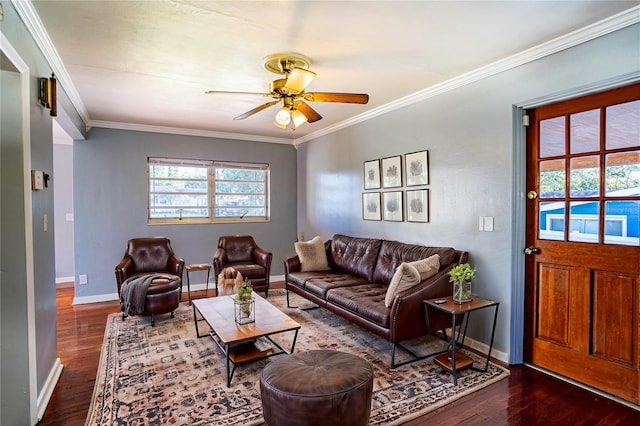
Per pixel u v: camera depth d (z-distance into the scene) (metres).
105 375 2.56
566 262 2.56
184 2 1.96
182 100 3.81
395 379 2.50
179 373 2.59
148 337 3.31
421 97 3.60
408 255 3.48
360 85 3.39
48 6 1.98
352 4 2.00
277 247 6.09
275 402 1.69
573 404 2.22
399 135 3.93
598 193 2.38
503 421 2.05
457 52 2.65
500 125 2.86
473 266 3.10
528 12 2.08
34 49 2.18
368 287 3.54
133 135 5.00
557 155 2.61
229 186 5.71
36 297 2.13
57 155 5.91
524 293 2.81
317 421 1.62
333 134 5.16
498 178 2.88
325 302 3.46
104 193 4.84
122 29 2.27
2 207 1.92
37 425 2.01
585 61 2.33
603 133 2.34
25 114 1.97
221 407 2.16
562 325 2.59
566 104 2.54
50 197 2.51
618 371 2.28
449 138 3.32
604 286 2.36
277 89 2.74
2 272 1.92
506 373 2.61
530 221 2.79
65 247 5.99
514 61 2.72
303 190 6.05
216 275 4.66
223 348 2.93
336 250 4.50
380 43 2.50
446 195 3.36
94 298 4.77
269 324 2.64
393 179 4.02
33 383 2.00
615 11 2.07
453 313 2.45
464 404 2.22
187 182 5.39
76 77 3.11
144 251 4.60
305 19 2.17
